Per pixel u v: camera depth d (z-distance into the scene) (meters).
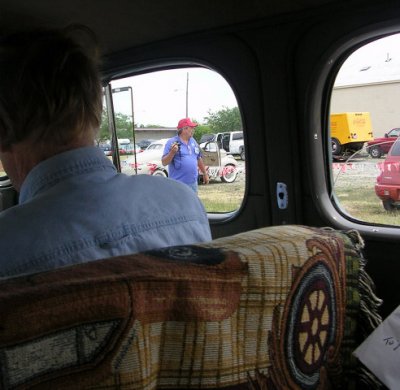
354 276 0.96
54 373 0.57
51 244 0.70
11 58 0.81
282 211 2.58
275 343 0.80
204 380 0.70
